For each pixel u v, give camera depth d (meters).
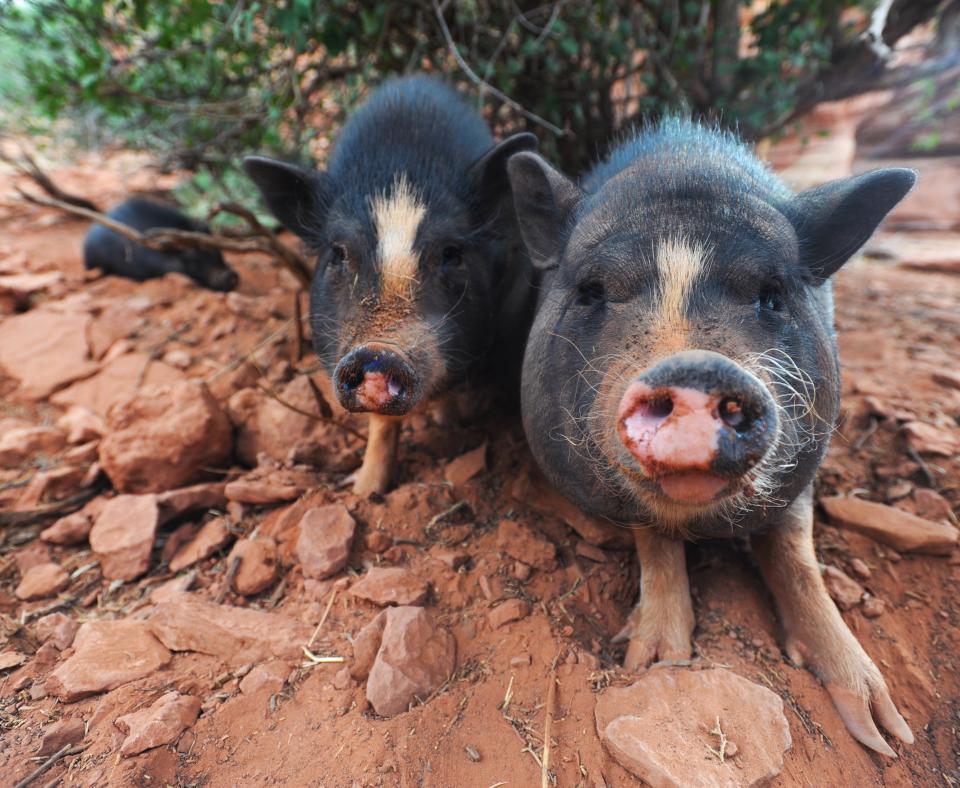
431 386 0.53
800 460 0.39
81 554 0.56
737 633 0.44
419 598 0.46
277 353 0.80
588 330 0.37
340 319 0.54
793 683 0.41
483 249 0.59
